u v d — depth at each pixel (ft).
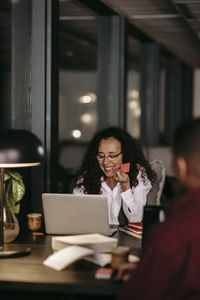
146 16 15.33
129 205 8.84
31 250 7.01
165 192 12.59
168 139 25.84
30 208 9.71
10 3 12.55
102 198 7.48
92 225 7.65
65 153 17.40
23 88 10.04
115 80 15.31
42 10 9.52
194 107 32.27
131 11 14.62
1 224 6.95
